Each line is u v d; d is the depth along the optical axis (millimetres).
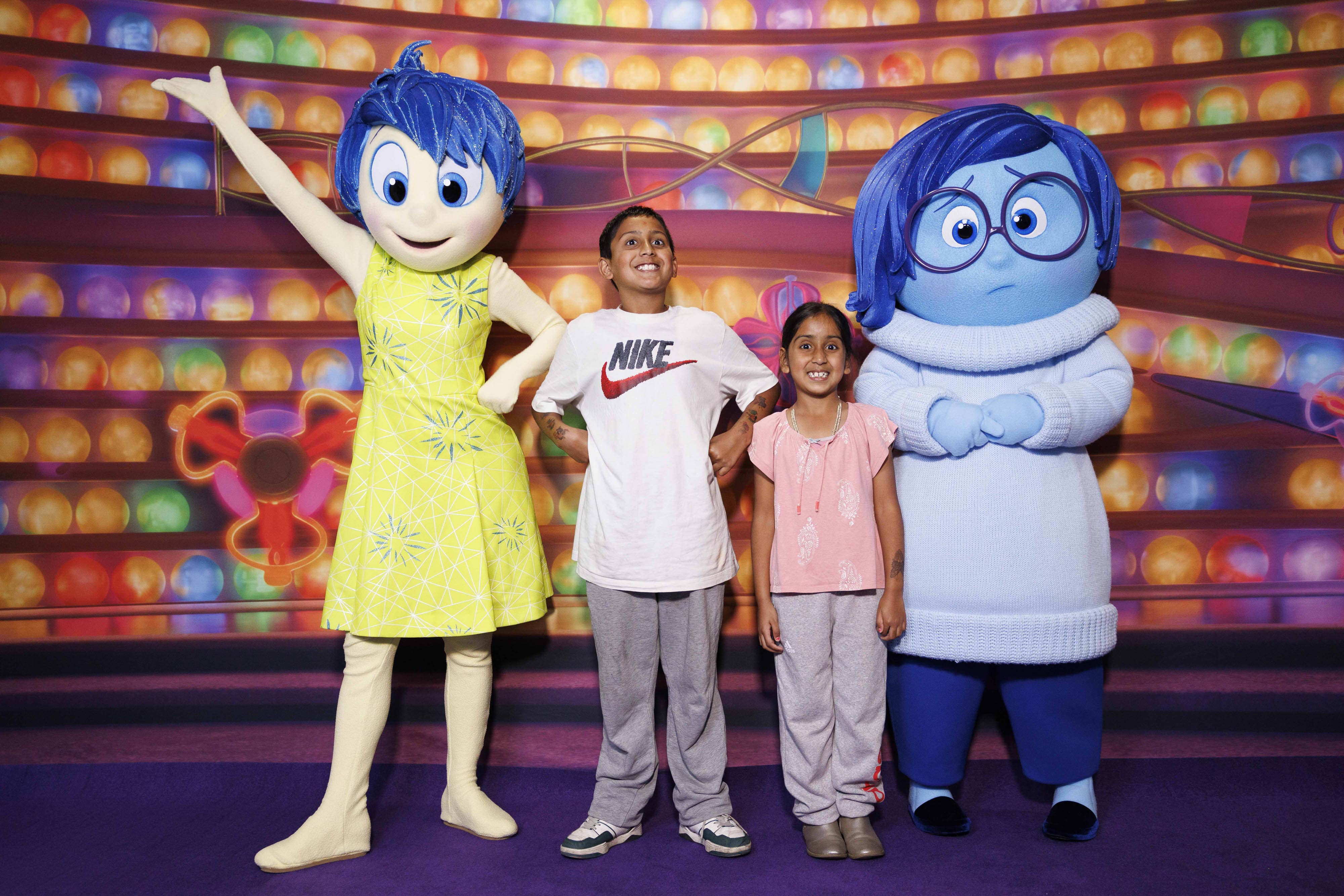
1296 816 2148
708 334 2049
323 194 2439
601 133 2424
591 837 1980
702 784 2045
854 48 2418
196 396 2434
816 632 1979
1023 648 1974
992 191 1972
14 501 2422
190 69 2418
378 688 2072
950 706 2090
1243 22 2377
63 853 2020
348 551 2070
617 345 2016
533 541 2170
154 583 2443
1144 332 2410
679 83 2424
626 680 2006
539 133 2422
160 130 2408
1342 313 2377
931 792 2127
